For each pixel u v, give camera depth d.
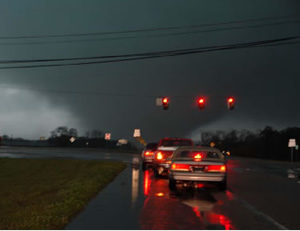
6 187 18.77
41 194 14.59
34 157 41.44
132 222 8.62
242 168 30.30
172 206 10.84
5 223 8.21
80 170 26.00
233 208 10.64
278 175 23.02
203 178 14.00
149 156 24.38
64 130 102.38
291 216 9.54
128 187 15.48
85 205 10.91
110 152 61.38
